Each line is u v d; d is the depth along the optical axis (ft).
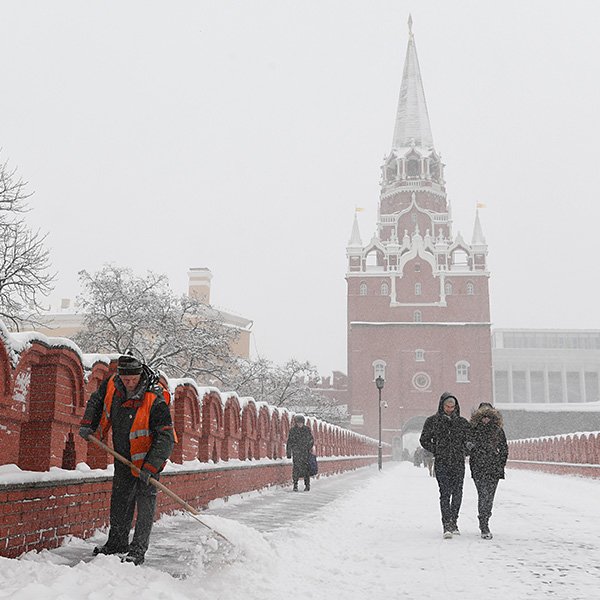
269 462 57.47
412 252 266.98
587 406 270.05
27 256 92.89
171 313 131.34
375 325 261.44
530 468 146.00
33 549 20.34
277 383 197.06
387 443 245.04
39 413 22.70
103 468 26.43
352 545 26.25
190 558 21.08
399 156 307.37
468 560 23.09
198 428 39.22
